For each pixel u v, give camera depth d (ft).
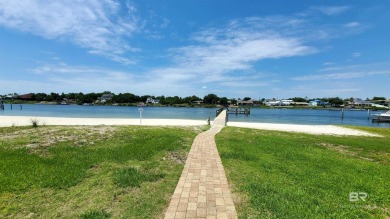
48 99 505.66
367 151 40.29
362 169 26.48
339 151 39.70
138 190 18.06
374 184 21.31
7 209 14.46
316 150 37.19
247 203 16.40
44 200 15.80
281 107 496.23
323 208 16.03
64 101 501.56
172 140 39.22
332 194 18.63
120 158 26.40
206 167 24.82
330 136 62.18
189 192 17.93
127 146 32.99
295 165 26.86
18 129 49.26
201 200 16.55
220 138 46.88
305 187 19.92
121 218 13.92
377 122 167.22
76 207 15.11
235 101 538.47
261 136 52.39
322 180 21.80
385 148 42.96
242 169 24.38
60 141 35.96
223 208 15.42
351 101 513.86
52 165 22.81
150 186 18.94
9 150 28.43
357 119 203.92
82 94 504.02
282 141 45.29
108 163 24.58
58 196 16.48
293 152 34.30
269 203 16.34
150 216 14.28
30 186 17.75
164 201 16.31
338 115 272.51
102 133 45.32
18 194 16.49
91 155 27.17
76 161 24.48
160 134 46.06
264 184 20.03
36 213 14.23
